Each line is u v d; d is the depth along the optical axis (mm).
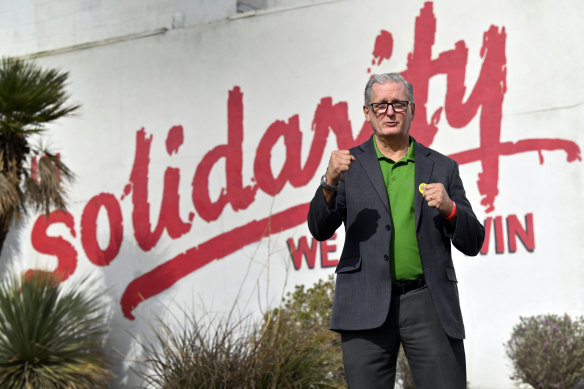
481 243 2777
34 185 8000
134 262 8945
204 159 8742
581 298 6945
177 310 8617
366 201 2807
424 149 2904
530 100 7320
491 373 7172
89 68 9523
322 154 8141
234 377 4973
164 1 9672
